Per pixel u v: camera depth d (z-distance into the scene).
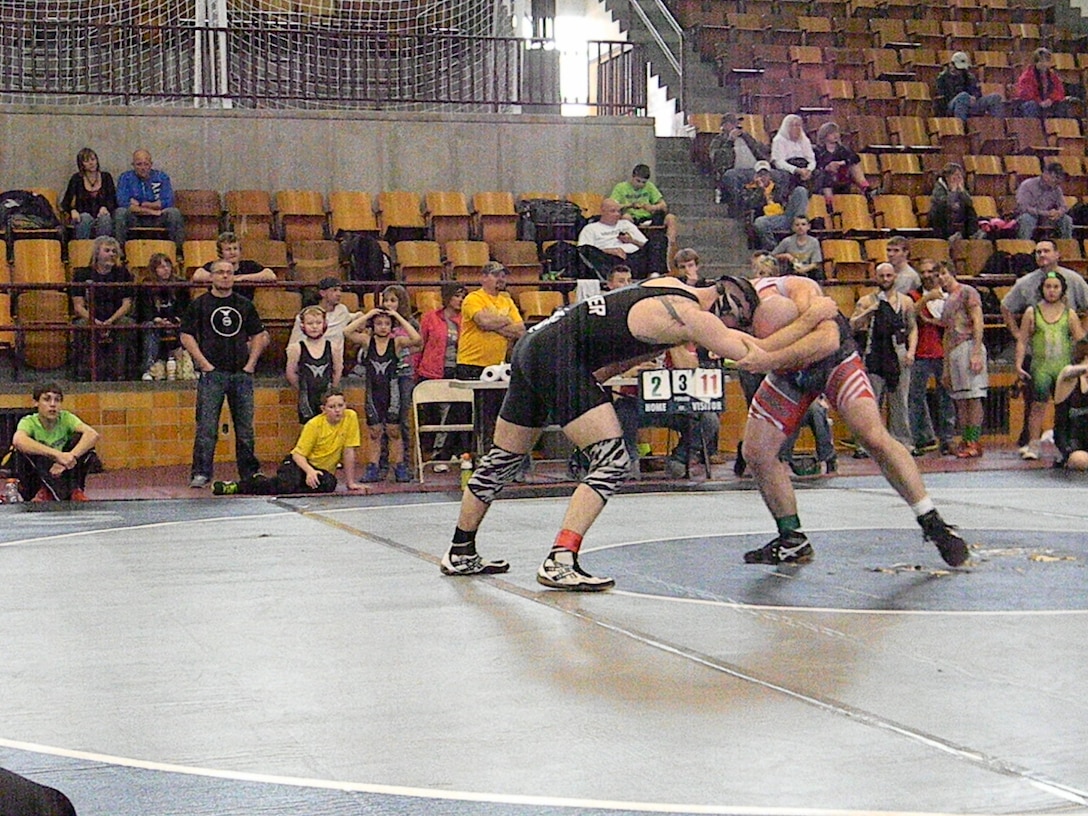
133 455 12.23
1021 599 5.25
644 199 15.17
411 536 7.45
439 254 14.40
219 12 16.44
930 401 13.84
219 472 11.67
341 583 5.83
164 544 7.20
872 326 12.24
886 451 6.04
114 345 12.55
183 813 2.88
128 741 3.44
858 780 3.03
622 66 17.12
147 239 13.68
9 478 10.08
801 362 5.75
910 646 4.40
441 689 3.94
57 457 9.66
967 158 17.80
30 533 7.71
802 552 6.21
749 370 5.67
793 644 4.45
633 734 3.43
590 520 5.62
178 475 11.62
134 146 14.70
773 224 15.35
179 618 5.06
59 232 13.38
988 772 3.08
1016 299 12.55
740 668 4.12
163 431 12.31
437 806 2.91
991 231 16.06
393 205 14.99
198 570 6.24
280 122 15.14
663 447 12.96
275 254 13.79
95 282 12.18
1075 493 9.46
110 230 13.38
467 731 3.49
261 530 7.80
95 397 12.11
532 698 3.81
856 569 6.04
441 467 11.80
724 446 13.63
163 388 12.30
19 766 3.23
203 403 10.59
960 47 20.45
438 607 5.22
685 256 10.76
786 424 6.10
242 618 5.04
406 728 3.53
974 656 4.25
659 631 4.69
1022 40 20.75
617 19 21.12
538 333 5.72
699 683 3.94
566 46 22.34
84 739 3.46
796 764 3.16
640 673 4.08
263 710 3.73
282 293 13.50
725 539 7.13
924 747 3.28
